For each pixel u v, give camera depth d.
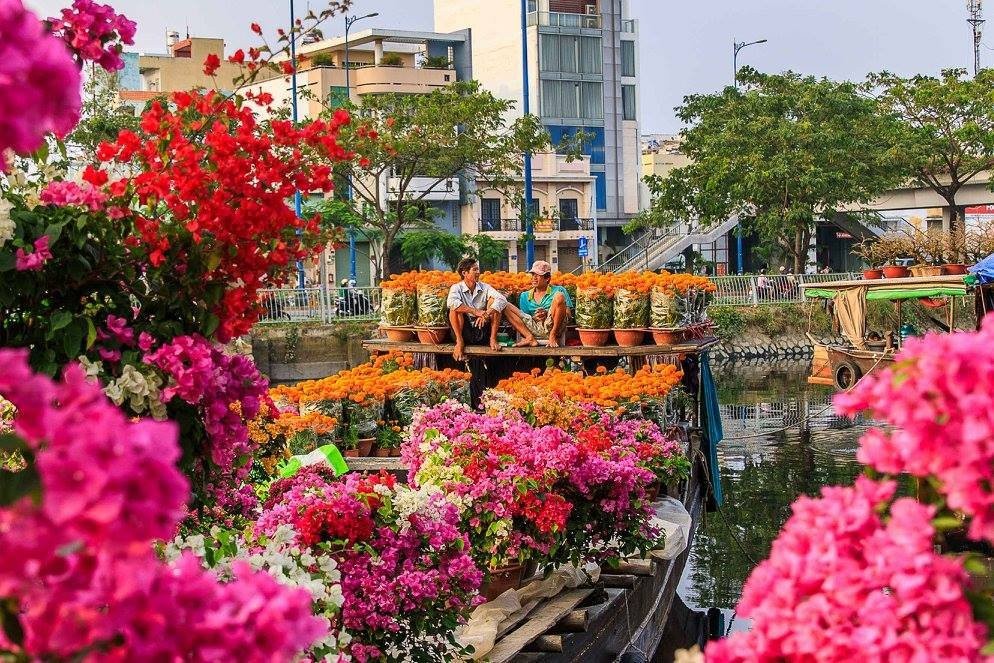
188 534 5.05
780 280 41.59
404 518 5.83
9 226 4.23
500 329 13.10
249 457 5.73
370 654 5.57
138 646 2.01
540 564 7.75
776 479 18.45
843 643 2.34
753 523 15.30
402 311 13.20
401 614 5.73
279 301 29.89
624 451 8.33
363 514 5.66
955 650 2.28
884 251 28.45
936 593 2.30
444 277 13.11
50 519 1.82
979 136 42.59
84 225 4.41
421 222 41.06
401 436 10.91
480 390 13.13
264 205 4.68
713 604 11.66
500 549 7.19
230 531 5.47
